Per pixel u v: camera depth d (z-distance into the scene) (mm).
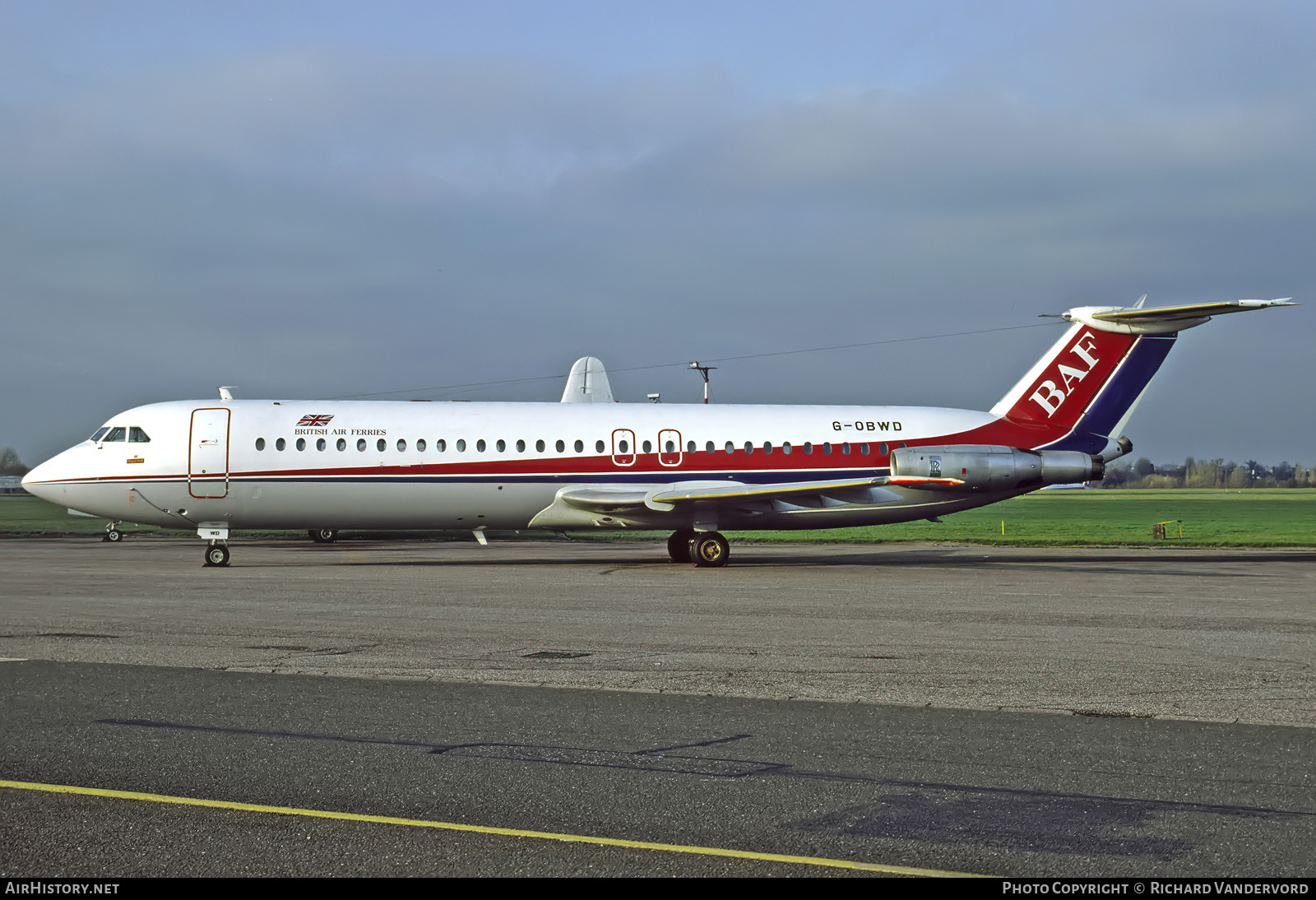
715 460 29266
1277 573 26188
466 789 7184
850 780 7422
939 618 16500
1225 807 6832
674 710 9672
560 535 48312
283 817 6590
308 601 18516
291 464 27438
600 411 29422
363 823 6488
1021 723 9172
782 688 10734
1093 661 12359
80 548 37250
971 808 6809
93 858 5898
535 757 8008
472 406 29062
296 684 10789
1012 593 20547
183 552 34375
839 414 30359
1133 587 22156
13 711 9492
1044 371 30656
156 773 7512
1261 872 5770
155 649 13055
